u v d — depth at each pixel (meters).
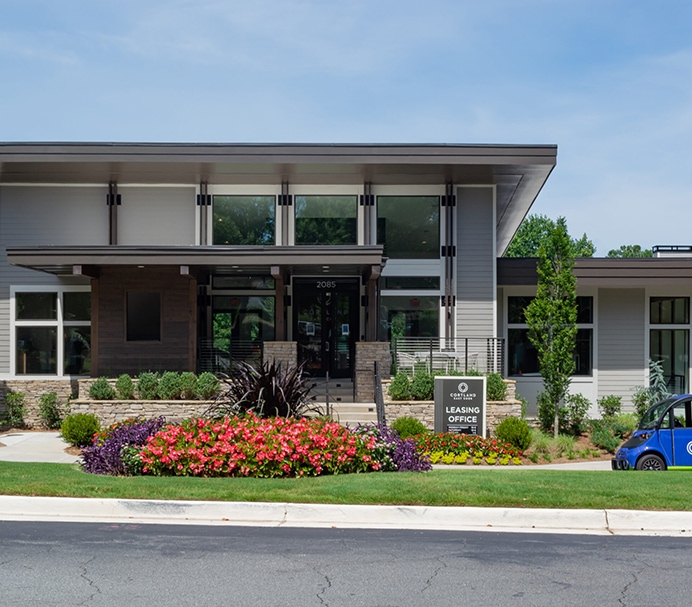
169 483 10.94
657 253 29.16
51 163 20.45
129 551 8.05
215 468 11.95
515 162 20.39
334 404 20.20
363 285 23.83
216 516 9.72
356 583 7.02
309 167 20.94
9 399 21.50
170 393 19.97
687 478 11.79
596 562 7.79
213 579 7.09
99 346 21.44
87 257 19.81
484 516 9.62
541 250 21.12
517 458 16.95
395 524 9.52
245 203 23.11
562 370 20.69
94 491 10.39
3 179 22.33
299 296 23.83
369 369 20.97
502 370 23.22
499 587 6.94
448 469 13.38
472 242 22.88
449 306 22.64
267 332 23.64
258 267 21.38
